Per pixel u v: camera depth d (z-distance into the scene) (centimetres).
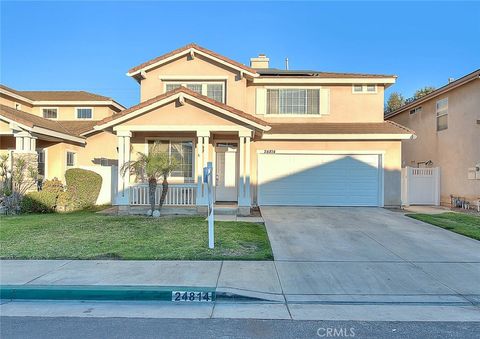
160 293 594
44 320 511
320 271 718
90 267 718
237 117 1377
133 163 1363
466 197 1666
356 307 563
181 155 1603
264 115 1772
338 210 1530
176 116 1398
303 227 1145
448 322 510
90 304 577
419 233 1066
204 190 1416
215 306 569
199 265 737
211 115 1398
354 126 1714
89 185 1617
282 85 1775
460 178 1709
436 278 686
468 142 1659
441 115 1875
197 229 1078
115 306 569
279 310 550
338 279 676
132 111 1374
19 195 1470
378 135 1602
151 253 813
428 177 1836
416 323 505
